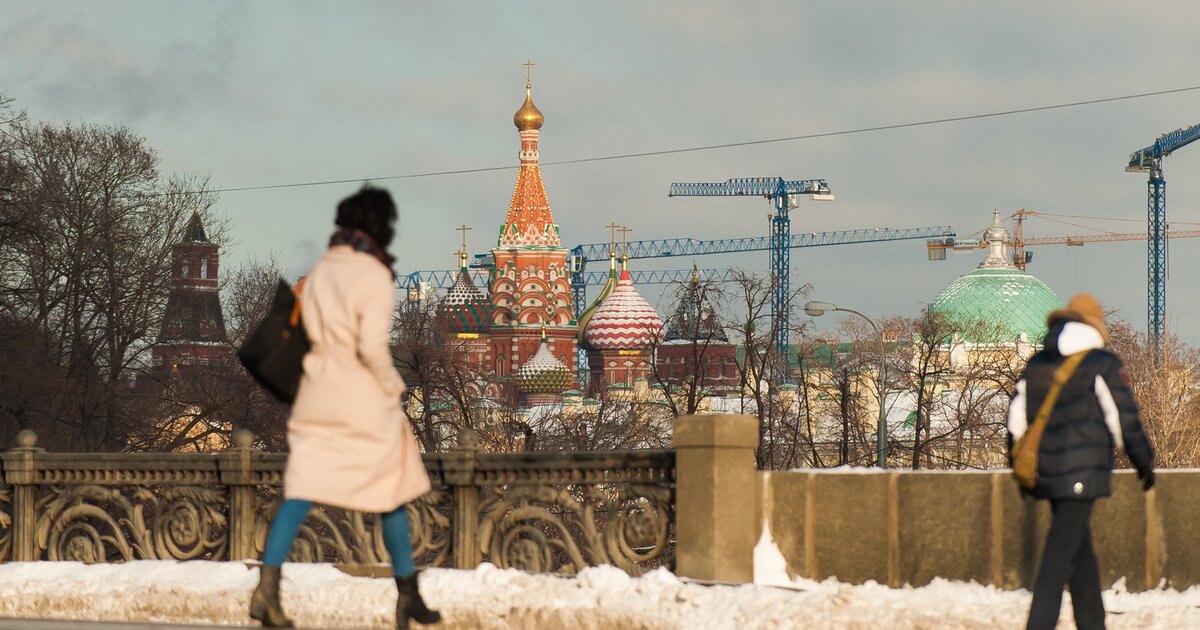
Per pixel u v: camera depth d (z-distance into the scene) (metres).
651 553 17.05
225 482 19.03
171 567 18.05
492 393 139.38
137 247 106.75
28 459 20.36
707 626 13.87
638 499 17.33
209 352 115.06
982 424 129.88
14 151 101.25
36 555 20.34
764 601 14.15
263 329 12.76
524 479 17.89
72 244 101.12
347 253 12.84
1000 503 16.00
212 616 15.99
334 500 12.48
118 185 106.12
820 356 134.12
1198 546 16.20
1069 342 12.52
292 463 12.59
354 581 16.39
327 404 12.55
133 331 103.94
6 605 16.91
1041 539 15.79
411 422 108.75
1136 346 167.62
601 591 15.15
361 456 12.59
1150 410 154.75
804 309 95.25
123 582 17.19
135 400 102.06
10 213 88.44
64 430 92.56
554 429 118.00
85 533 20.22
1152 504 16.19
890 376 146.62
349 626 15.24
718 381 119.81
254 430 102.75
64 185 103.12
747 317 111.56
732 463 16.48
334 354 12.62
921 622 13.40
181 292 110.00
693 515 16.44
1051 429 12.40
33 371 88.56
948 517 16.20
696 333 112.56
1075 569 12.85
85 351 101.50
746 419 16.64
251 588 16.25
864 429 136.88
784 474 16.86
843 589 14.34
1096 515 16.06
